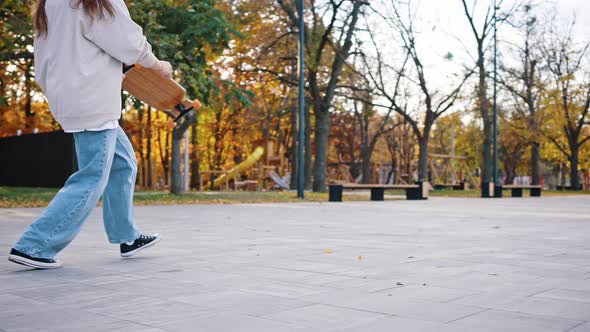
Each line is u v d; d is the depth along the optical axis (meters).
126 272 4.04
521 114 39.59
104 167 4.28
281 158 38.84
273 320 2.61
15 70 18.31
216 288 3.42
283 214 11.52
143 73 4.50
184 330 2.43
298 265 4.39
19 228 7.73
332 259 4.74
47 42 4.18
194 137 38.59
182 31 15.86
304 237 6.71
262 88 31.55
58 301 3.04
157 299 3.09
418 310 2.82
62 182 23.73
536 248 5.62
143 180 34.22
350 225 8.67
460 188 36.53
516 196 28.39
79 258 4.80
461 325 2.52
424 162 30.80
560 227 8.43
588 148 54.41
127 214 4.68
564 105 42.59
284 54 25.98
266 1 22.88
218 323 2.55
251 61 26.12
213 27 15.48
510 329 2.45
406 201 19.86
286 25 25.30
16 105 28.91
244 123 36.44
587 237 6.82
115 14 4.11
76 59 4.11
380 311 2.80
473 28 30.03
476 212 12.71
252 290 3.35
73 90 4.11
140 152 36.81
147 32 14.80
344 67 27.39
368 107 36.22
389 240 6.38
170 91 4.64
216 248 5.54
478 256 4.97
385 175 53.84
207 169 46.41
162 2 15.36
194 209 13.40
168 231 7.50
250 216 10.84
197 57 16.27
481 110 32.53
